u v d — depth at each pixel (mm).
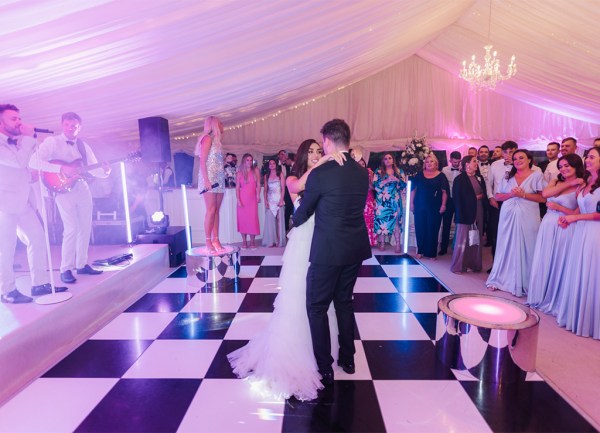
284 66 3957
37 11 1631
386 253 5930
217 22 2402
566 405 2084
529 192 3885
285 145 8484
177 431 1884
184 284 4336
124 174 5109
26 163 2842
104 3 1730
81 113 3680
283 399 2152
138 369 2488
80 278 3486
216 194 4328
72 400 2150
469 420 1966
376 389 2252
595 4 3814
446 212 5762
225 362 2572
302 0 2486
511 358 2287
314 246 2174
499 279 4121
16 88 2639
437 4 4207
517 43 5461
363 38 4121
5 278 2850
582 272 2971
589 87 5664
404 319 3307
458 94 8266
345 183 2127
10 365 2289
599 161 2965
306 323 2336
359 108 8414
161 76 3176
